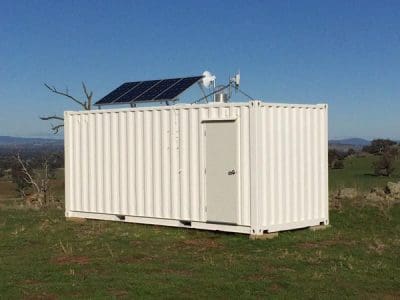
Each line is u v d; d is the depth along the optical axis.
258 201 12.91
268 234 13.11
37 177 27.58
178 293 8.43
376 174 40.03
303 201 14.00
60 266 10.33
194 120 13.93
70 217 16.77
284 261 10.53
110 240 12.97
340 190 20.75
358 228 14.24
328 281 9.12
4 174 42.41
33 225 15.63
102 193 15.98
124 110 15.35
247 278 9.30
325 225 14.53
